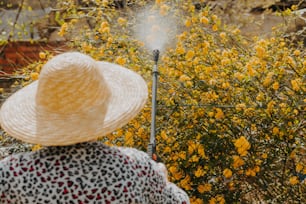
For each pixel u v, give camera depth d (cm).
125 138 400
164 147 397
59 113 209
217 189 391
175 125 401
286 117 387
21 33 798
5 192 202
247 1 761
